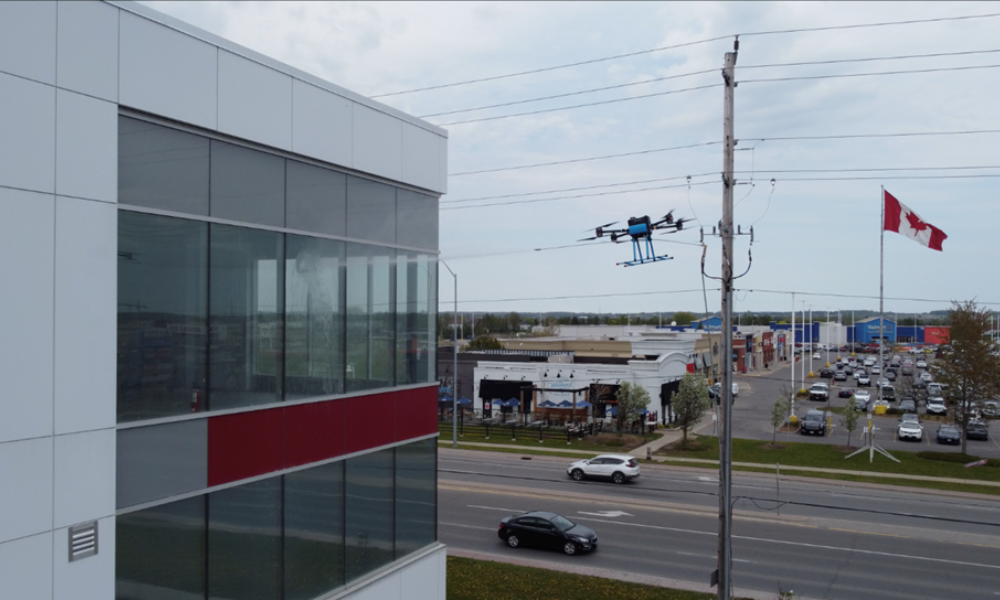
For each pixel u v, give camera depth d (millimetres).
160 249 8977
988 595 18094
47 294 7574
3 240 7168
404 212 13875
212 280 9742
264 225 10609
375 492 12930
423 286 14445
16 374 7293
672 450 40531
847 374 93875
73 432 7836
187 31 9195
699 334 79500
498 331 170000
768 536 23328
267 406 10586
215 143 9789
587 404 50938
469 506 27562
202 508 9555
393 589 13070
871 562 20672
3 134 7164
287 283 11062
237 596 10094
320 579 11602
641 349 59156
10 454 7250
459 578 18953
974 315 39500
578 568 19984
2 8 7160
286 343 11008
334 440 11930
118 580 8391
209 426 9656
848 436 42562
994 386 37906
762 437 45875
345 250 12328
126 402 8523
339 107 11961
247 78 10141
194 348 9461
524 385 53312
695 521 25203
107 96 8188
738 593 18156
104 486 8172
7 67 7191
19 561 7336
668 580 18984
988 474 33938
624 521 25203
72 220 7816
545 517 22250
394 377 13516
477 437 45594
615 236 18203
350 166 12195
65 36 7742
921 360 117312
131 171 8586
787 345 130875
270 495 10672
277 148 10711
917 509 27000
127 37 8422
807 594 18172
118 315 8438
